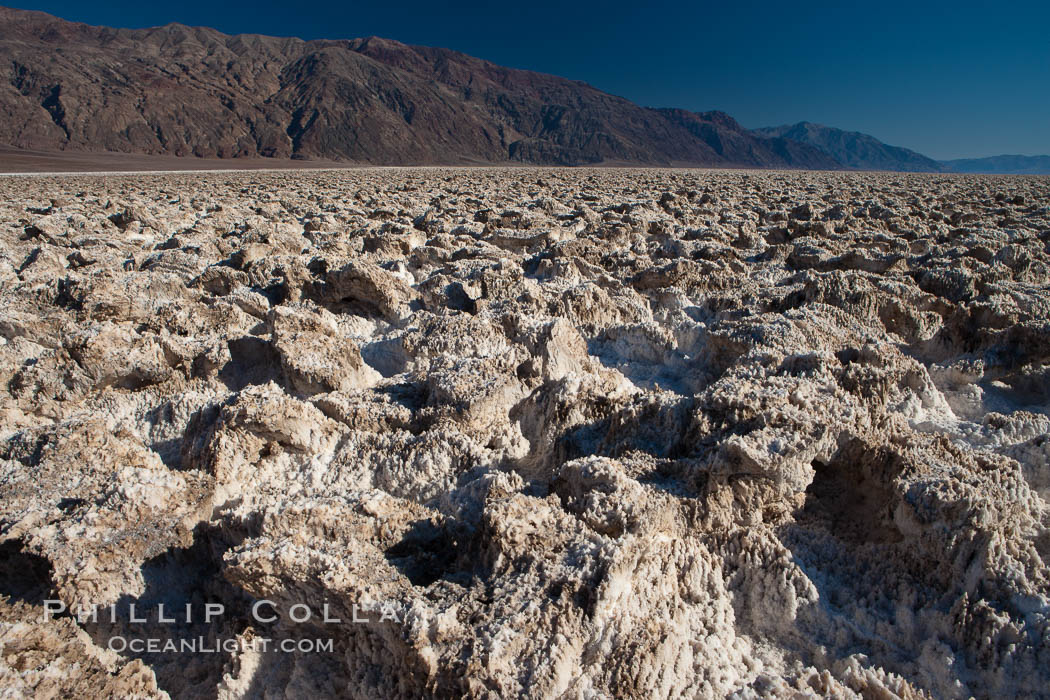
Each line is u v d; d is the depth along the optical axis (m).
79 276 9.15
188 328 8.02
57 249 12.55
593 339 7.81
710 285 9.94
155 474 4.22
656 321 8.64
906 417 5.47
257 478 4.71
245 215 18.69
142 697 3.07
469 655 2.86
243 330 8.38
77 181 38.62
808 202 21.28
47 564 3.68
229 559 3.29
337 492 4.02
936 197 24.08
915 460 4.02
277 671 3.32
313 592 3.25
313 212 20.00
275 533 3.56
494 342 7.13
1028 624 3.23
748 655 3.33
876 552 3.86
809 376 5.09
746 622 3.60
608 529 3.53
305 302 8.10
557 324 6.36
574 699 2.87
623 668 2.94
